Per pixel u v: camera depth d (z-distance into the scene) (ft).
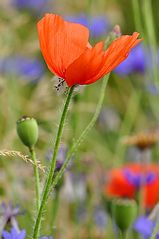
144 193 3.67
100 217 3.92
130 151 4.69
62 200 3.67
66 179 3.31
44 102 4.41
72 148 2.35
